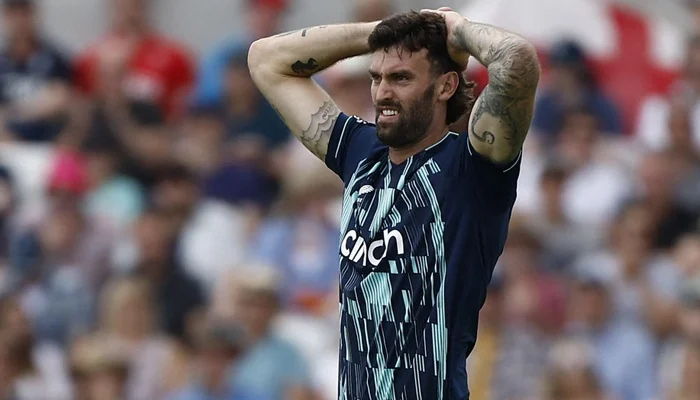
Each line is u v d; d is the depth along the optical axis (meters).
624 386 33.31
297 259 35.84
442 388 16.91
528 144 40.22
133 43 45.12
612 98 42.97
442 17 17.33
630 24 44.44
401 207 17.22
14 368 33.84
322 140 18.86
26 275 37.50
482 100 16.66
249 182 39.09
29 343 34.19
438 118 17.38
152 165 41.16
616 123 42.16
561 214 37.25
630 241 35.88
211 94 42.44
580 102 41.12
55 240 37.88
